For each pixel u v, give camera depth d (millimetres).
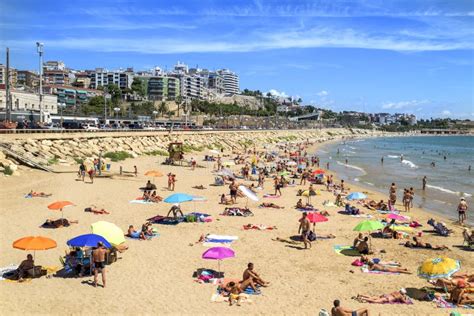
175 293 18031
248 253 23891
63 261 20219
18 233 25344
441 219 35312
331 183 50500
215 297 17719
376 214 35375
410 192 38469
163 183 46531
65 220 27344
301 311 16766
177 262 21859
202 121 196000
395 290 19234
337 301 15719
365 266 21875
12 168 42344
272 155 88188
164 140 88188
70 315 15633
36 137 56688
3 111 89312
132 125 118625
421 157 113875
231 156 86875
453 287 18516
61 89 186875
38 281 18688
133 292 17969
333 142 195125
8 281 18531
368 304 17688
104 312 15992
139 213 32000
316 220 26141
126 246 24047
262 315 16297
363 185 55594
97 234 19984
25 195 35156
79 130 70688
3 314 15391
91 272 19688
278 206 36625
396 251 25234
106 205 33938
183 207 35031
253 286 18656
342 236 28047
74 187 39750
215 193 42031
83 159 55969
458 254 25016
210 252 19188
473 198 47500
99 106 164500
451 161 102188
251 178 52719
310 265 22328
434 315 16797
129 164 59875
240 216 32625
